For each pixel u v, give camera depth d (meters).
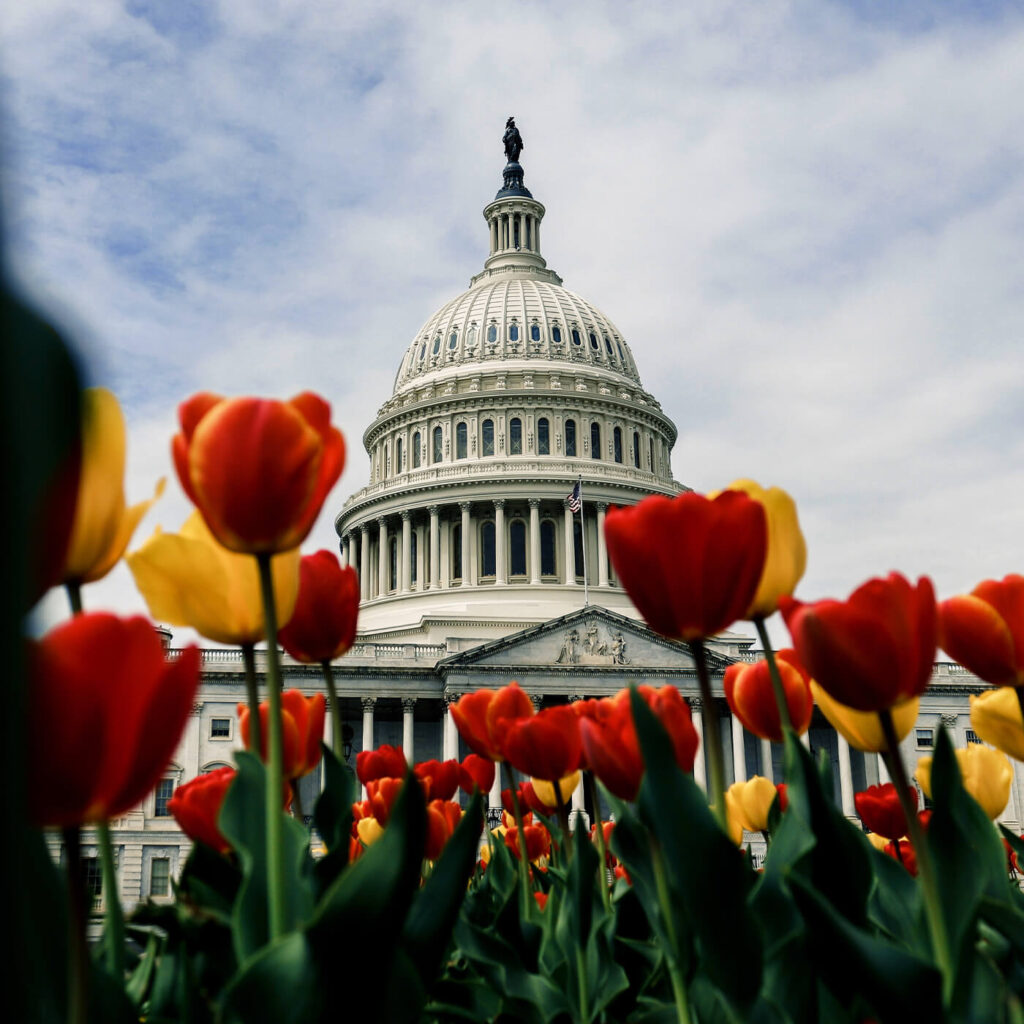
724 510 2.98
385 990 2.46
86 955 2.04
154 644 1.98
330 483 2.94
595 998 4.28
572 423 121.19
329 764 3.76
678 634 3.12
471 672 89.62
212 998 3.39
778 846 3.32
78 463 1.04
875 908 4.17
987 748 5.15
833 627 2.84
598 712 4.37
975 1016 2.64
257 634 3.48
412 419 122.56
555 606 107.12
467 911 5.64
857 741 3.63
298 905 3.03
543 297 131.12
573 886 4.20
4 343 0.91
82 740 1.86
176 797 3.78
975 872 2.93
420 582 114.62
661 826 2.79
